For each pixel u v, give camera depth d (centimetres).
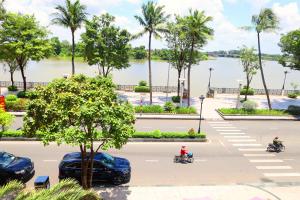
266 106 4475
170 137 2766
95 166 1892
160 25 3859
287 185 2033
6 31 4088
